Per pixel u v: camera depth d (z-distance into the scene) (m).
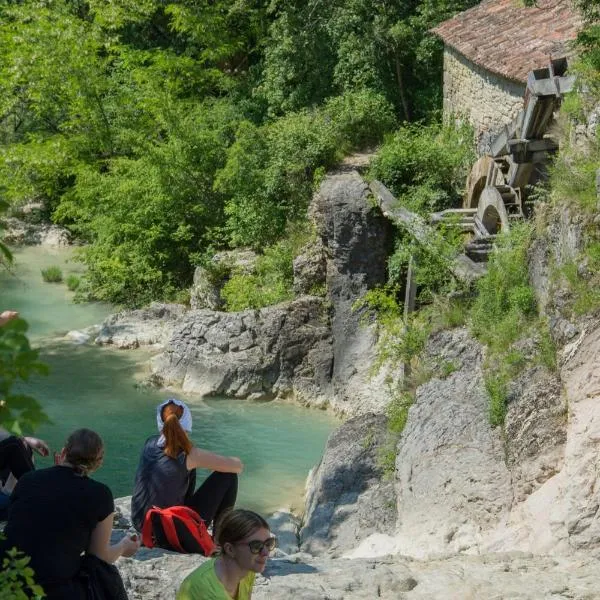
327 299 21.98
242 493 17.05
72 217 32.22
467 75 24.16
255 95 31.11
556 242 12.64
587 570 8.33
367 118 26.91
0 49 30.88
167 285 27.22
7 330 3.37
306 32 29.67
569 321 11.62
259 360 21.66
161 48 34.97
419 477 12.64
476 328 14.08
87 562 5.23
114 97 30.42
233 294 23.58
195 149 27.88
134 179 28.08
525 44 21.66
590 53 14.68
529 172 18.28
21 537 5.04
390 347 17.81
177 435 7.04
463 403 13.16
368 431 15.79
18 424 3.31
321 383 21.61
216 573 4.41
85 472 5.28
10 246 32.84
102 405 20.69
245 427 20.20
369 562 8.41
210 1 34.06
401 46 28.55
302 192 25.47
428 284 18.20
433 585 7.71
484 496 11.71
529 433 11.62
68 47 30.11
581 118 13.76
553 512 10.28
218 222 27.64
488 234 19.11
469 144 23.81
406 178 23.89
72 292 28.42
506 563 8.55
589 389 11.06
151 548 7.19
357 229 21.56
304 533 14.52
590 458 10.34
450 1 27.55
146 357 23.47
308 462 18.47
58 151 30.14
